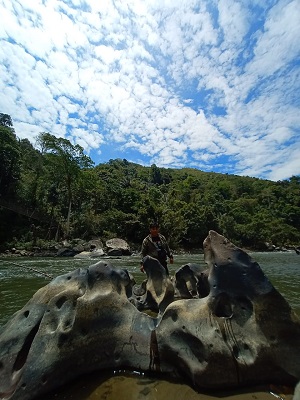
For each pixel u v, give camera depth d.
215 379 2.32
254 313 2.65
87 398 2.27
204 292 3.59
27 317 2.85
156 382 2.49
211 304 2.80
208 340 2.48
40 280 9.23
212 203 66.50
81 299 2.81
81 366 2.56
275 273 12.30
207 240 3.43
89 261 19.25
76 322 2.66
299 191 89.31
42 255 25.05
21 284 8.32
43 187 36.31
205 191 82.50
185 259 23.84
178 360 2.55
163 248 5.25
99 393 2.33
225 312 2.78
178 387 2.41
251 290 2.75
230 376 2.34
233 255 3.02
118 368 2.70
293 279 9.94
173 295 4.23
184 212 45.88
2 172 32.56
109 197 43.75
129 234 38.56
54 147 34.12
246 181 112.31
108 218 37.84
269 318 2.58
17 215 32.75
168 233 38.84
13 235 29.55
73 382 2.49
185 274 4.85
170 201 48.00
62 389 2.39
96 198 42.38
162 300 4.07
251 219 62.28
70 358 2.50
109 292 3.04
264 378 2.40
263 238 54.03
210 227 46.38
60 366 2.43
